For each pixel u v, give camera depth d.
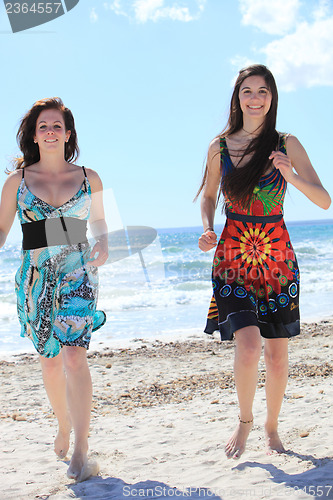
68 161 3.63
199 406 5.00
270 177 3.24
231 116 3.41
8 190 3.35
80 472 3.03
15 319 12.06
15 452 3.75
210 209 3.52
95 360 7.43
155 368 6.84
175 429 4.25
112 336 9.45
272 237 3.24
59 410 3.41
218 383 5.93
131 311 12.45
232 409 4.81
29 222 3.30
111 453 3.63
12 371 6.93
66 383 3.10
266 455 3.31
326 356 6.98
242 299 3.16
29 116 3.39
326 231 54.75
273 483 2.82
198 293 15.23
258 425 4.05
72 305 3.12
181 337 9.23
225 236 3.29
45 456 3.62
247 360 3.01
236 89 3.38
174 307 13.01
